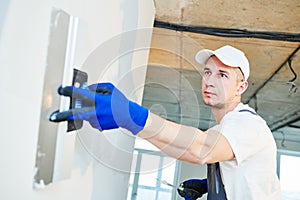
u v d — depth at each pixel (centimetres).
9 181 43
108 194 105
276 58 253
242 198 119
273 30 204
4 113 41
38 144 48
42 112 49
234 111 116
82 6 65
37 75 47
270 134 122
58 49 52
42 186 50
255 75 301
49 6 50
